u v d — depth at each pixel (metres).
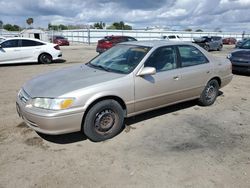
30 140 3.94
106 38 19.97
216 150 3.74
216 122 4.83
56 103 3.48
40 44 12.90
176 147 3.81
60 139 3.99
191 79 5.03
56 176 3.06
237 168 3.28
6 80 8.45
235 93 7.14
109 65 4.58
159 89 4.49
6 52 11.87
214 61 5.62
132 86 4.10
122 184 2.93
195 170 3.22
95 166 3.28
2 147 3.72
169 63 4.72
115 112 4.01
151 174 3.12
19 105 3.88
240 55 9.84
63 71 4.57
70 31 54.47
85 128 3.78
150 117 5.00
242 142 4.02
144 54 4.40
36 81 4.16
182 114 5.21
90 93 3.65
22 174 3.09
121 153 3.61
